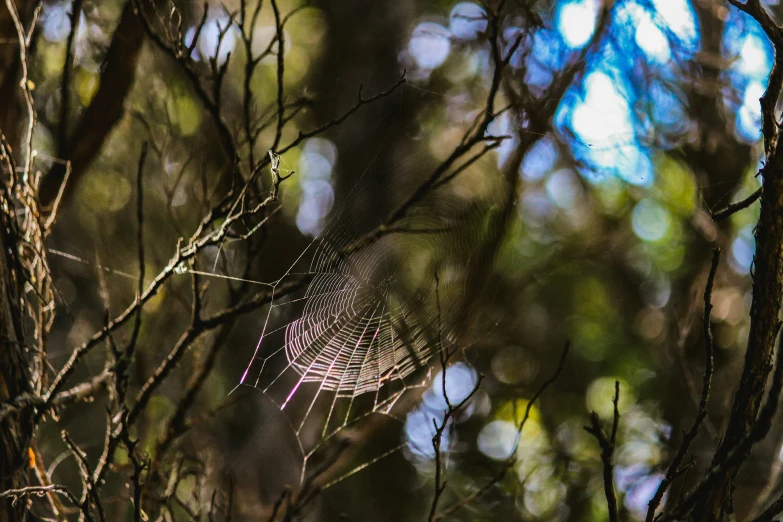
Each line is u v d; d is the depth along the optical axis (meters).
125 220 6.76
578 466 8.01
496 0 6.64
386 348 5.38
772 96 2.81
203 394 6.82
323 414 6.84
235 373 7.00
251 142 3.80
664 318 8.11
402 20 8.38
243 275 4.24
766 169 2.79
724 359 6.87
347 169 7.50
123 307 6.12
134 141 6.63
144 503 4.02
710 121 6.93
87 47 5.93
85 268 6.52
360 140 7.58
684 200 7.58
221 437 6.68
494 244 6.18
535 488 7.97
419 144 7.07
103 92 5.04
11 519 3.37
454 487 7.77
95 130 5.05
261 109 7.28
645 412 8.10
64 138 4.93
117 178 7.07
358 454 7.56
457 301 6.03
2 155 3.76
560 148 7.47
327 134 7.98
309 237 7.33
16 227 3.74
